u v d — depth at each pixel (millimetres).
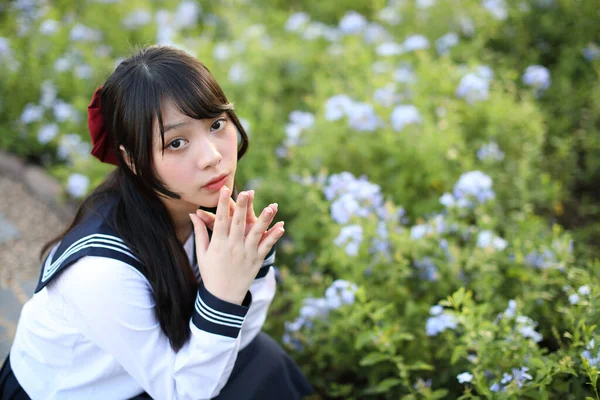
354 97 3223
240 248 1334
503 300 2131
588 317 1721
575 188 3158
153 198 1426
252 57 3734
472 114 3062
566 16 3879
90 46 3979
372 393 2029
